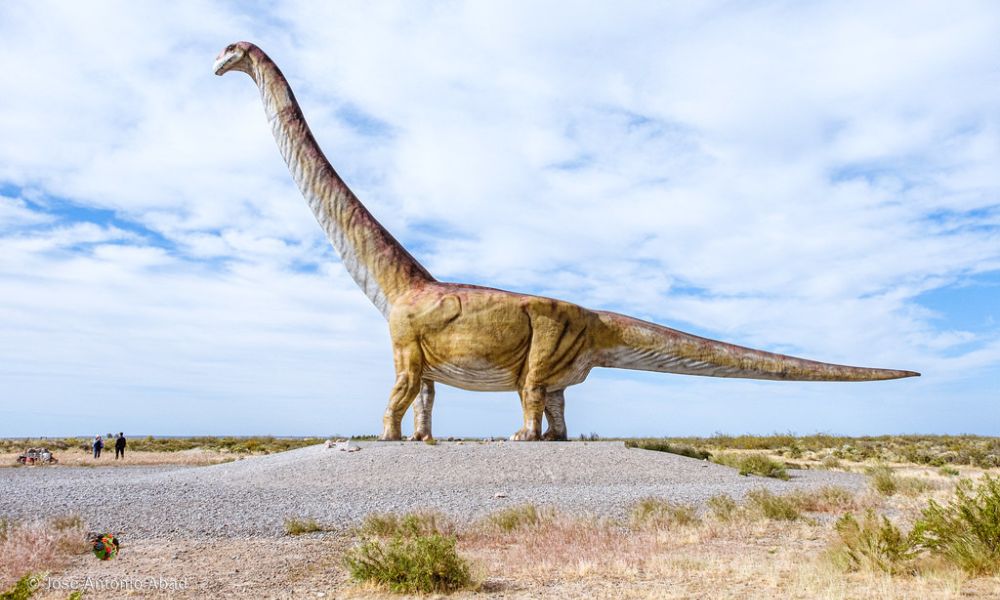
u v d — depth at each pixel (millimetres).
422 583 7211
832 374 20953
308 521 11234
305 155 21766
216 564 8617
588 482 16594
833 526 10680
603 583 7301
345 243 21297
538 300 20281
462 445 18891
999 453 29266
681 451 22297
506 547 9664
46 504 12695
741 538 9898
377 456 17672
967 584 6414
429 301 20078
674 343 21094
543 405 20359
